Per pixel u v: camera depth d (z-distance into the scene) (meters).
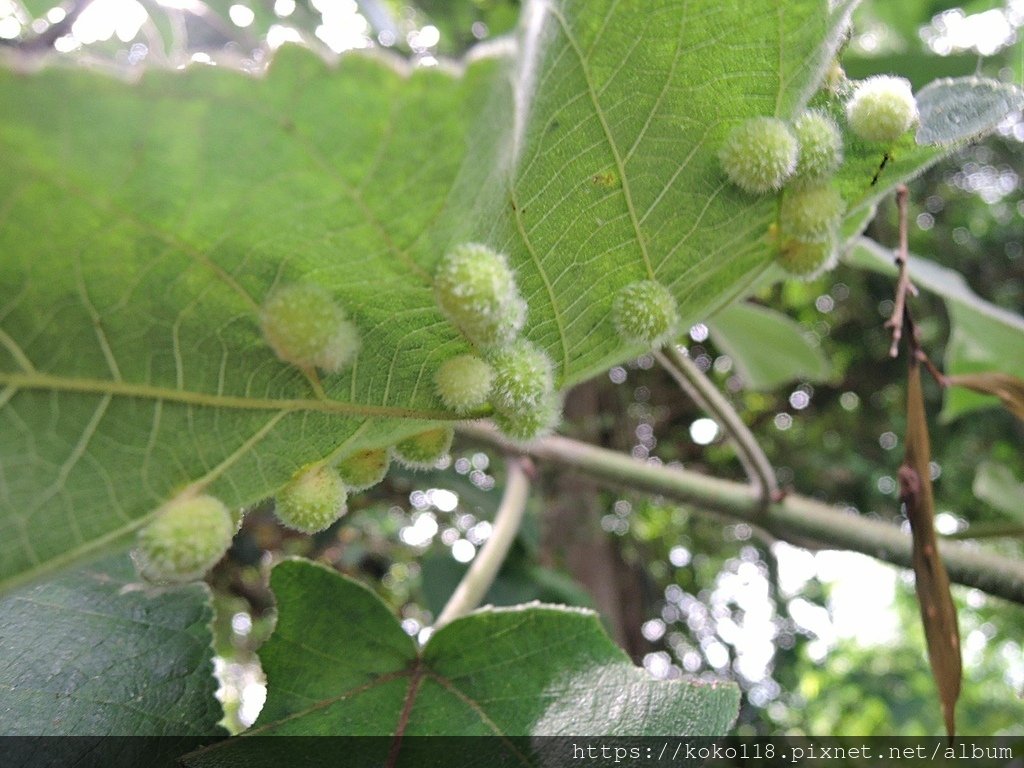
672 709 0.10
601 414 0.42
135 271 0.06
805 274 0.10
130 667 0.11
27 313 0.06
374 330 0.08
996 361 0.19
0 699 0.10
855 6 0.08
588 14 0.07
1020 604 0.14
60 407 0.07
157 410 0.07
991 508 0.48
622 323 0.09
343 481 0.09
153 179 0.06
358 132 0.06
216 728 0.10
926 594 0.12
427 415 0.09
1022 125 0.46
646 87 0.08
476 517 0.33
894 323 0.12
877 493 0.50
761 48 0.08
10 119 0.05
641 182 0.08
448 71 0.05
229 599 0.33
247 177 0.06
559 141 0.08
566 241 0.08
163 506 0.07
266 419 0.08
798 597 0.51
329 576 0.11
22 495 0.07
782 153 0.09
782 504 0.16
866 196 0.10
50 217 0.06
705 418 0.48
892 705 0.59
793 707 0.59
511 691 0.11
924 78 0.20
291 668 0.11
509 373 0.08
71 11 0.17
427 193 0.06
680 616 0.52
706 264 0.10
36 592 0.11
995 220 0.52
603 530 0.39
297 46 0.05
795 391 0.50
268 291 0.07
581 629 0.11
